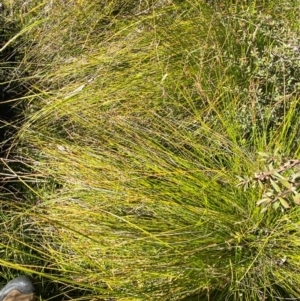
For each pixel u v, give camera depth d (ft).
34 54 9.53
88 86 8.36
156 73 8.16
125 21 9.07
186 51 7.94
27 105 8.95
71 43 9.32
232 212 6.65
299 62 7.11
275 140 6.92
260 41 7.95
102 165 7.00
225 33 8.11
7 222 7.56
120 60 8.43
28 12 9.73
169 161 7.00
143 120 7.72
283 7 8.14
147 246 6.34
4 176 8.32
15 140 8.53
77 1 9.44
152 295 6.15
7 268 7.50
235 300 6.12
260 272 6.29
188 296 6.25
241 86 7.68
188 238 6.31
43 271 6.83
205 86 7.88
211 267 6.18
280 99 7.08
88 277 6.31
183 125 7.50
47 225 7.23
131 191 6.54
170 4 8.80
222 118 7.45
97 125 7.75
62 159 7.38
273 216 6.53
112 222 6.56
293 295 6.28
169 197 6.57
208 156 7.06
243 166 6.84
